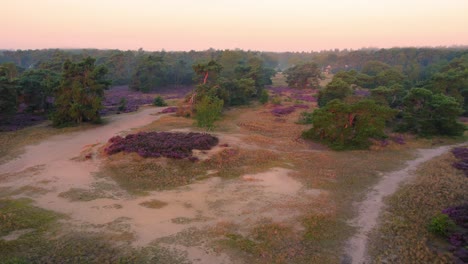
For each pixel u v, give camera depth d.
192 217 18.34
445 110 38.94
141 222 17.50
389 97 51.41
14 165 26.64
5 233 15.68
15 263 12.90
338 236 16.77
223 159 28.50
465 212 19.05
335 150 34.16
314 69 93.69
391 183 24.95
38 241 15.16
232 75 90.88
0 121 42.50
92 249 14.71
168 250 14.88
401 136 40.12
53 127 40.84
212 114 38.28
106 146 30.17
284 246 15.53
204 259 14.30
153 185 22.89
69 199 20.17
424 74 99.56
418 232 17.33
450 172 27.47
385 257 14.98
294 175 26.00
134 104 63.81
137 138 31.66
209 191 22.27
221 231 16.66
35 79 50.19
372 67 109.44
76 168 25.73
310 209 19.80
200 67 58.88
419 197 21.97
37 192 21.11
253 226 17.44
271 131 42.28
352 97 51.03
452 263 14.40
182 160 27.17
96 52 164.38
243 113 54.72
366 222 18.44
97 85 42.81
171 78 102.06
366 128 34.16
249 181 24.36
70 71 41.56
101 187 22.23
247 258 14.45
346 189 23.47
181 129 40.12
